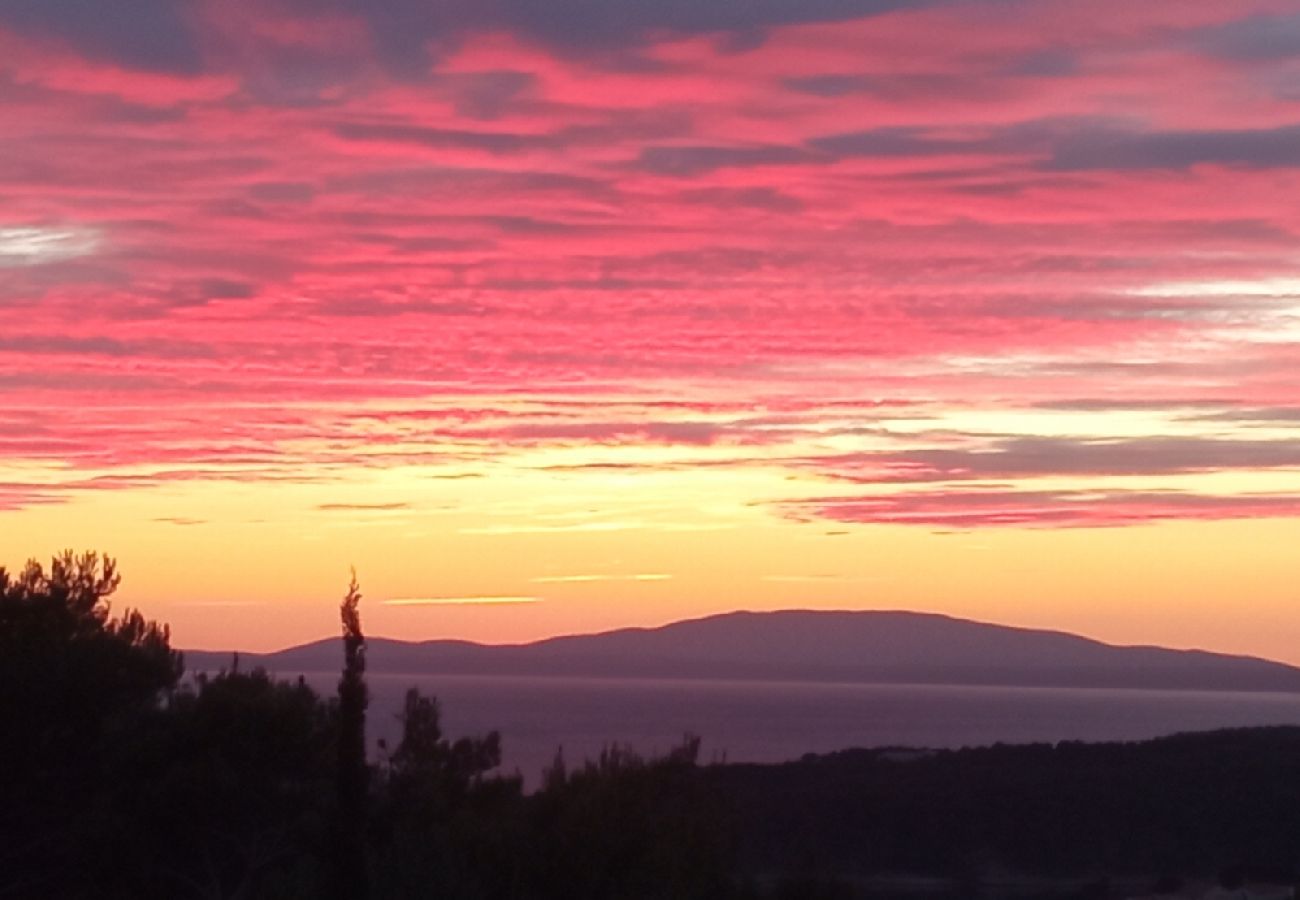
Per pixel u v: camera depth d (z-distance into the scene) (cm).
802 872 1717
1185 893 3372
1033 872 3600
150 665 2023
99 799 1880
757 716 15000
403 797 1919
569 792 1664
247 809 1958
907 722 14375
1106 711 17762
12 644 1877
